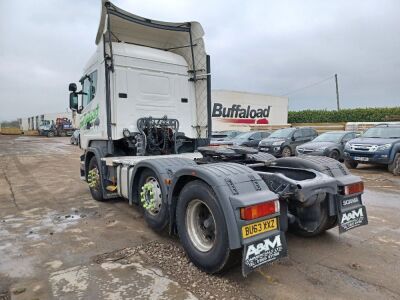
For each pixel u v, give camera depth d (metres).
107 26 6.23
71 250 4.30
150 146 6.69
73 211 6.31
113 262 3.90
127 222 5.51
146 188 4.86
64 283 3.41
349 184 4.14
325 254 4.08
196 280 3.44
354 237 4.66
